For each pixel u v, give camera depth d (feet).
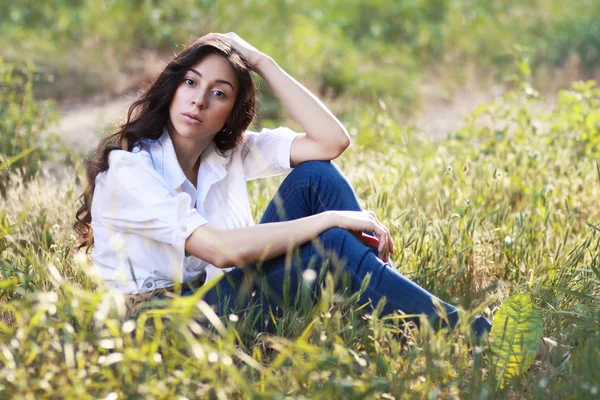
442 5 43.65
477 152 19.10
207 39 11.16
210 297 10.67
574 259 12.16
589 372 8.80
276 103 28.73
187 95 10.82
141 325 8.40
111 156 10.61
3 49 33.06
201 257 10.34
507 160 18.10
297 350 9.25
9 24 36.37
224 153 11.62
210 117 10.91
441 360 8.96
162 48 35.35
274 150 12.10
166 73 10.91
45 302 8.34
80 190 16.65
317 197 11.43
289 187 11.52
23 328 8.34
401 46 39.55
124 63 33.78
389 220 13.69
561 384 9.04
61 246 12.38
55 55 33.32
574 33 39.81
